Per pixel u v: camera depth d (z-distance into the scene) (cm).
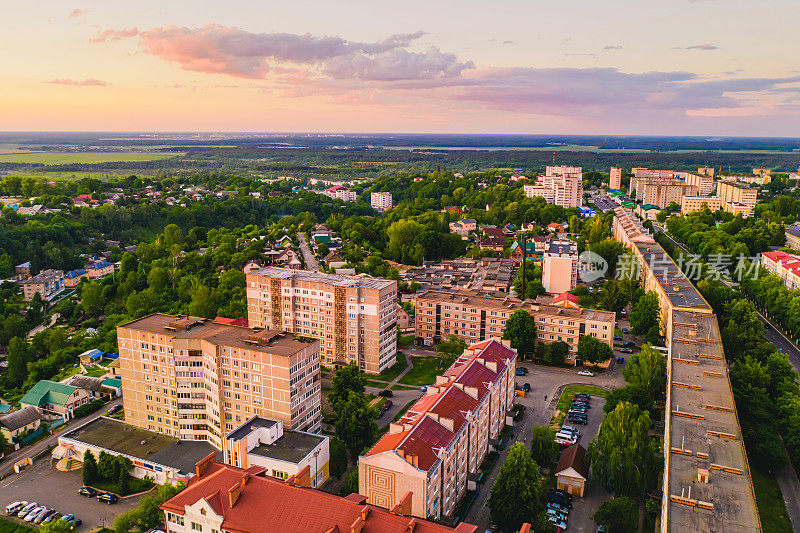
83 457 19250
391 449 14188
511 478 14925
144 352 19788
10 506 16725
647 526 15062
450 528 11488
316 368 19375
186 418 19588
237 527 12444
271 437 16950
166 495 15225
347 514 12006
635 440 15962
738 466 13312
